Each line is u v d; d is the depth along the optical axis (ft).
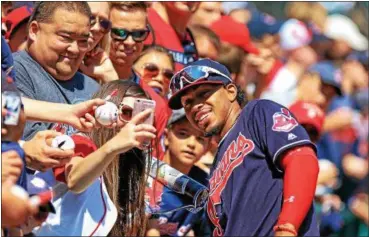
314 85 59.72
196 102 32.86
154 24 46.83
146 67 43.24
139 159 32.53
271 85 59.11
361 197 55.88
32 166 29.35
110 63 40.37
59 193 30.09
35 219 28.84
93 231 30.48
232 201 31.58
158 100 41.16
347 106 59.98
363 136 60.34
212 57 48.57
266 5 68.03
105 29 39.47
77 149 30.58
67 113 30.76
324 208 53.98
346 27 69.10
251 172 31.58
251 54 53.42
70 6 35.29
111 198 31.99
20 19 40.14
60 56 35.24
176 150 41.93
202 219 41.22
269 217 31.22
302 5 68.44
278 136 31.22
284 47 65.62
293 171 30.55
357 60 67.67
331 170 55.01
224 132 33.01
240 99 33.22
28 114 30.68
